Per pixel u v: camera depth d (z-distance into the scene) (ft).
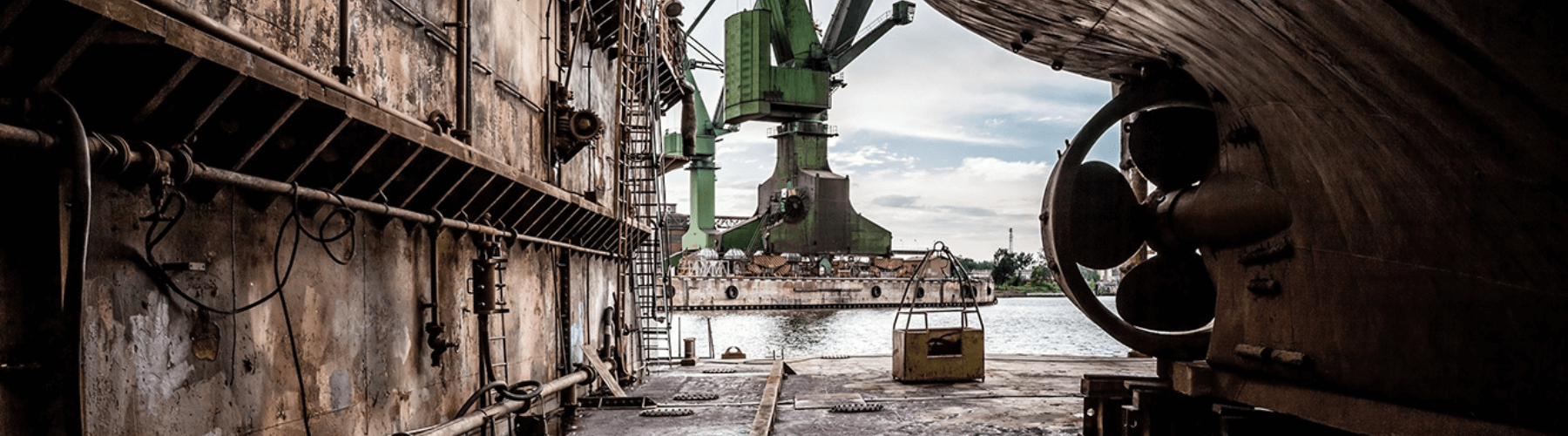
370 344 21.36
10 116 11.28
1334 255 17.98
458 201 25.80
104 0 10.58
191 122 13.75
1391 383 16.78
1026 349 111.24
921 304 251.19
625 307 50.11
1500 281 14.37
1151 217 25.93
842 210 249.96
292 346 17.22
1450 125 13.52
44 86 11.34
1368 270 17.06
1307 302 18.94
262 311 17.11
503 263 29.07
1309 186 18.29
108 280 13.17
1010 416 34.47
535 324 33.24
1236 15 16.01
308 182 18.33
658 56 55.52
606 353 43.27
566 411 35.45
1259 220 20.29
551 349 35.35
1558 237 13.01
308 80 15.10
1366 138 15.66
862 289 243.19
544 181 32.81
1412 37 12.73
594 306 43.04
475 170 25.29
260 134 15.28
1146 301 26.30
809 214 245.65
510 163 29.22
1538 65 11.30
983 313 234.17
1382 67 13.79
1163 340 25.86
